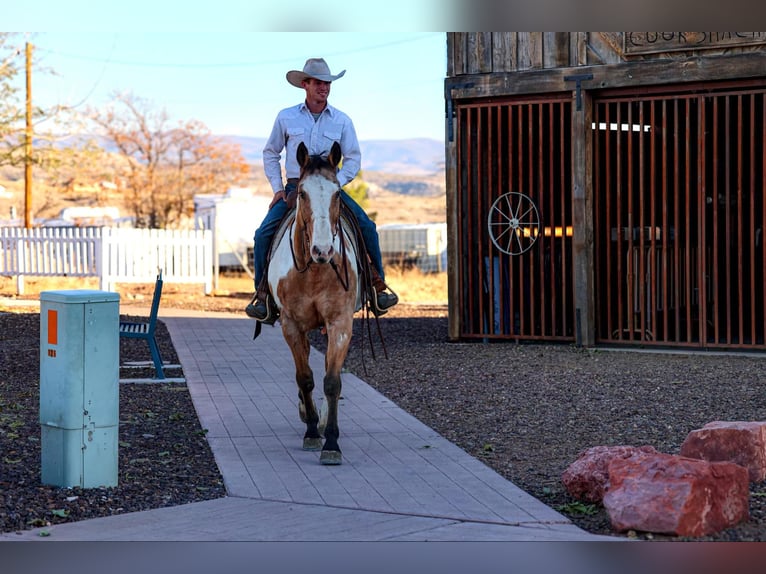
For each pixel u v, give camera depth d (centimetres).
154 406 962
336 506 607
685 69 1257
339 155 718
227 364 1262
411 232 4038
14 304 2123
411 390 1048
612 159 1462
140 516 583
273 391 1056
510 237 1415
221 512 592
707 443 667
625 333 1426
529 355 1282
